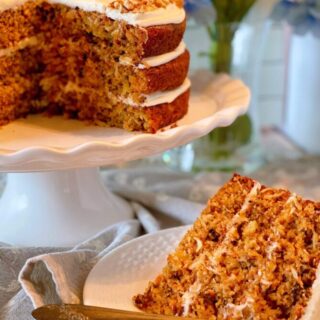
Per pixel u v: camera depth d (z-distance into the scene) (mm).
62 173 652
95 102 682
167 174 817
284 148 1057
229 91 720
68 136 647
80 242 641
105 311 475
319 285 475
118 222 644
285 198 517
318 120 1033
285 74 1123
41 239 640
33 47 705
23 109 710
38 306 507
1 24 676
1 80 684
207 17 830
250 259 491
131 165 928
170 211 675
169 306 502
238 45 857
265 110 1156
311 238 493
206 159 895
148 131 654
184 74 679
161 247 566
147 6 641
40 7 699
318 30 934
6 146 612
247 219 510
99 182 676
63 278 525
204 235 520
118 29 647
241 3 821
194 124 584
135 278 535
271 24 1050
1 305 547
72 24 685
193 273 508
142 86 641
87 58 678
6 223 655
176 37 662
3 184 779
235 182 537
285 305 479
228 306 484
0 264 572
